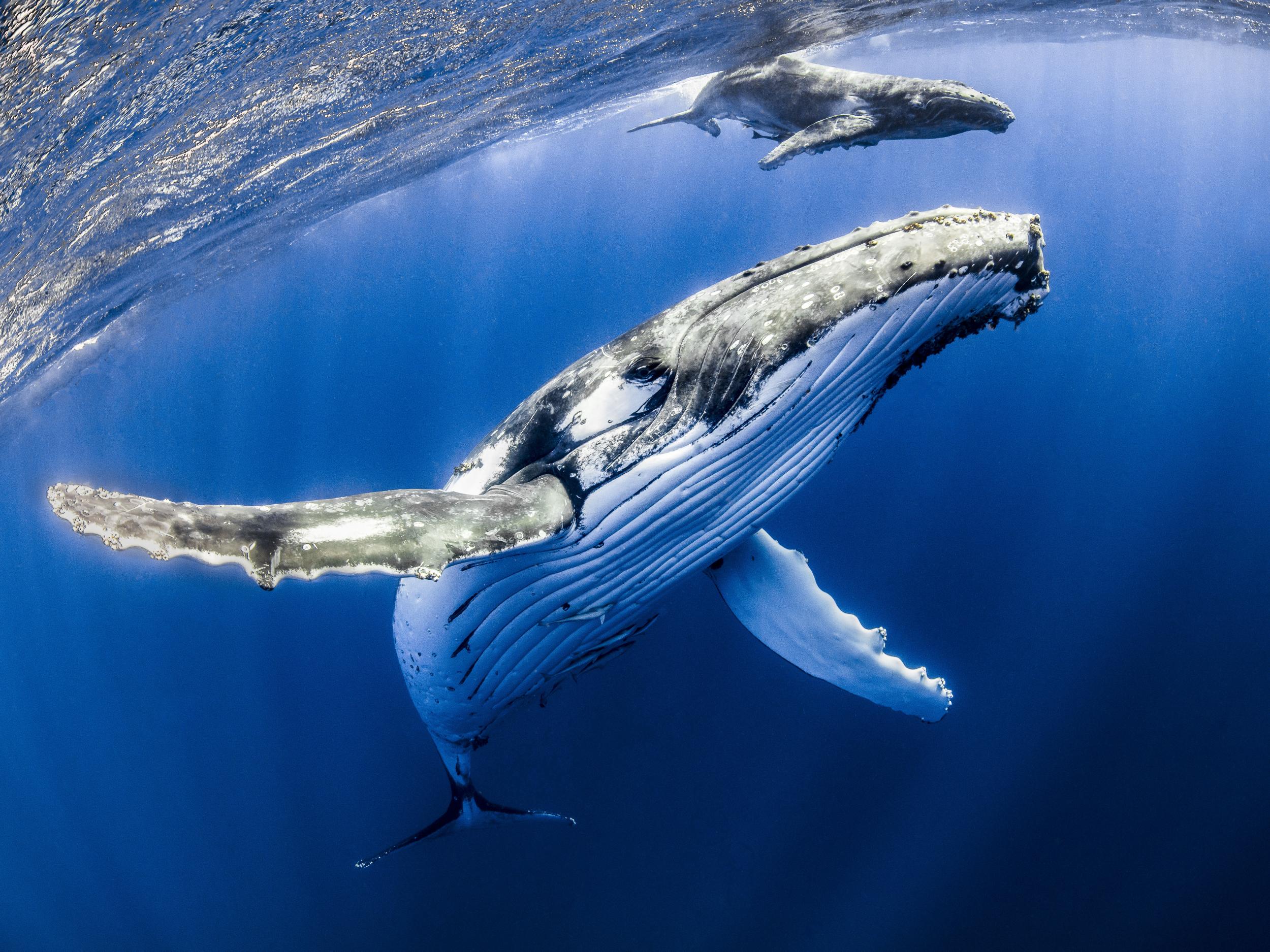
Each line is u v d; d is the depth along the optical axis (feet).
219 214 44.37
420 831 20.72
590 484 11.91
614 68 40.91
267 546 8.09
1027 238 13.07
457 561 9.17
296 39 28.22
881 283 11.86
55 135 28.02
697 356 12.22
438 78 36.01
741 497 13.39
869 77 30.50
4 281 36.47
